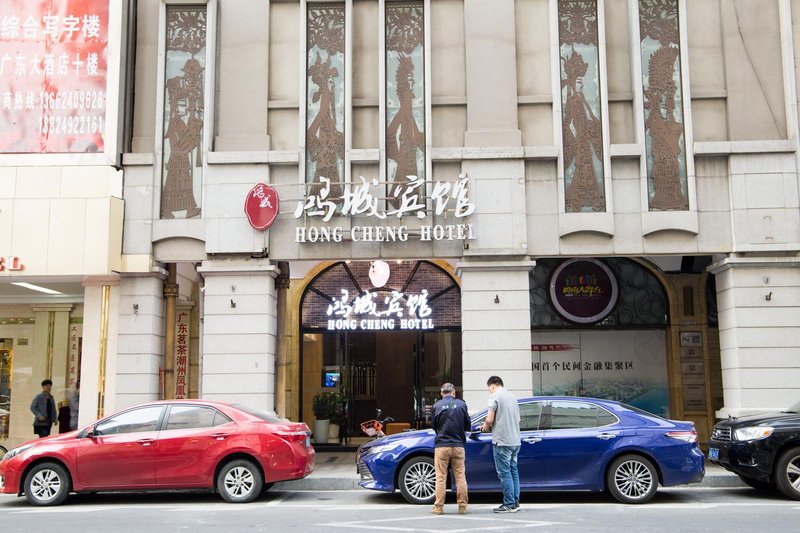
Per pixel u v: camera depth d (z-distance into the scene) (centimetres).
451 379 1841
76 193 1466
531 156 1466
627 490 1043
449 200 1468
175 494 1191
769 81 1480
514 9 1523
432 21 1534
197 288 1823
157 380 1483
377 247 1466
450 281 1853
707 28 1508
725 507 1005
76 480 1066
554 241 1454
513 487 969
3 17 1519
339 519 921
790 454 1072
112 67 1475
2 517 957
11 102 1490
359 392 1852
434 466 1062
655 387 1780
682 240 1442
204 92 1517
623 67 1507
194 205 1494
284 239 1472
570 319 1797
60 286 1652
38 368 1789
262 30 1530
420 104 1509
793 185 1438
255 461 1086
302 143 1483
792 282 1419
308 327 1856
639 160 1466
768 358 1397
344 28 1529
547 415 1070
